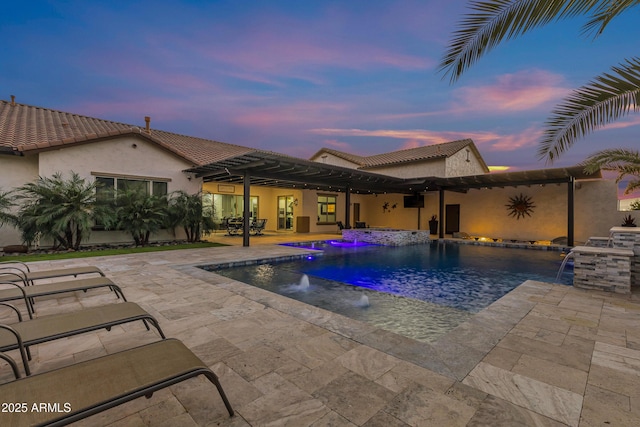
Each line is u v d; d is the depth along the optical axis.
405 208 19.27
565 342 3.08
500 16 3.60
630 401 2.14
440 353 2.84
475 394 2.21
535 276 7.38
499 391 2.25
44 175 9.34
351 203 20.64
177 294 4.73
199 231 12.27
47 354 2.83
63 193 8.80
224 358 2.74
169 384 1.79
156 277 5.87
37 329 2.52
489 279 7.05
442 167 16.78
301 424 1.91
